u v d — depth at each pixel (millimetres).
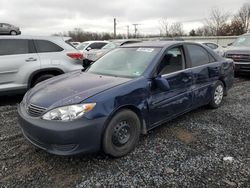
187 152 3580
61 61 6355
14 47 5902
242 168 3168
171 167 3205
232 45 10547
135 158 3424
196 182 2896
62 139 2936
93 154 3506
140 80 3635
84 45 13836
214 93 5293
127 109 3449
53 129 2941
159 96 3871
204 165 3242
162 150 3639
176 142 3893
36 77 6176
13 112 5367
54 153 3043
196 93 4703
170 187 2816
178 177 2994
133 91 3477
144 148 3693
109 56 4668
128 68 4043
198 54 4898
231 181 2908
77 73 4352
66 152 3012
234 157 3436
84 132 2988
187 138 4035
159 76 3875
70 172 3111
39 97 3363
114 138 3322
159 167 3207
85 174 3068
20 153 3564
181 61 4457
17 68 5863
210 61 5168
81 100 3072
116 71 4094
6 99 6543
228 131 4309
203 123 4668
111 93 3244
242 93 6992
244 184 2850
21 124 3354
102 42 13641
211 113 5211
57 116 3008
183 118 4918
